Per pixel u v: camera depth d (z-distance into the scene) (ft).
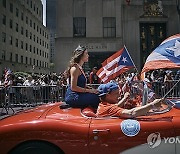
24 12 201.67
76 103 13.09
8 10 169.99
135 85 15.79
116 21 87.04
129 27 87.76
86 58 13.76
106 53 86.33
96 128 11.31
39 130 11.28
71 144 11.23
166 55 13.14
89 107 13.04
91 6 87.30
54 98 42.27
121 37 86.58
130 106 14.21
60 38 86.17
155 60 13.37
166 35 88.33
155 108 12.28
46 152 11.31
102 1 87.56
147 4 88.07
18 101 41.75
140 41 88.02
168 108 12.66
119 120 11.69
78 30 87.10
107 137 11.19
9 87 39.37
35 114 12.62
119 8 87.40
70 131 11.27
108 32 87.20
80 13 87.30
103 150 11.19
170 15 87.86
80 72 13.30
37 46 235.81
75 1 87.45
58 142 11.22
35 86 42.06
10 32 173.47
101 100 13.33
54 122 11.44
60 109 13.12
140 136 11.15
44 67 258.78
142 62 87.35
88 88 14.21
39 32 243.40
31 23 219.61
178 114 12.07
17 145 11.37
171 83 40.37
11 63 172.04
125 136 11.17
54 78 56.39
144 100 13.88
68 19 86.84
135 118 11.76
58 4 87.45
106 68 29.14
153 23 89.04
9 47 171.42
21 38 194.39
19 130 11.34
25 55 202.80
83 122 11.64
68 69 13.58
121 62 28.25
